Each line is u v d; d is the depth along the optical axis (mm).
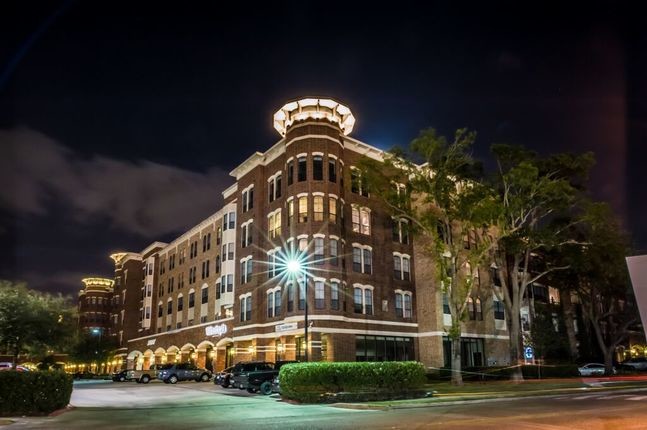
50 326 33812
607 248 41875
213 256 59156
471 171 38312
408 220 46000
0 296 32312
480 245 38156
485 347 48219
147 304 75125
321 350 37969
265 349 43250
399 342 44344
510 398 26250
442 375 40969
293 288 40438
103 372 91875
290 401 24625
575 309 65562
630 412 17469
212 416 19109
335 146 42844
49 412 19938
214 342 52500
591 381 39438
